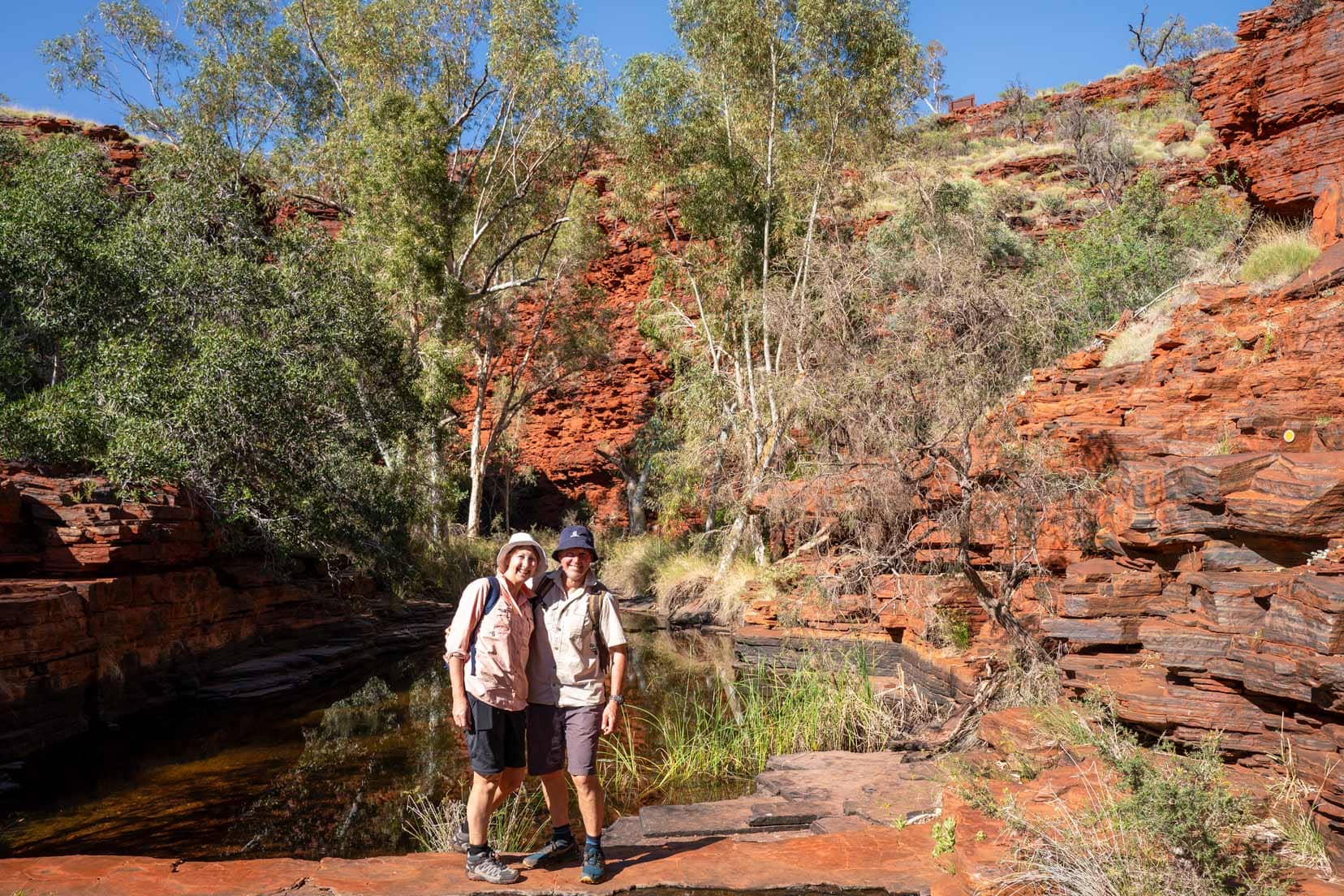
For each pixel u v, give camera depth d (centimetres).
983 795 469
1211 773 388
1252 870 374
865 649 1138
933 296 1108
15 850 598
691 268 2509
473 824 439
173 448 1166
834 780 659
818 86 2253
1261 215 1309
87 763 834
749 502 1580
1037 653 752
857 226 2484
